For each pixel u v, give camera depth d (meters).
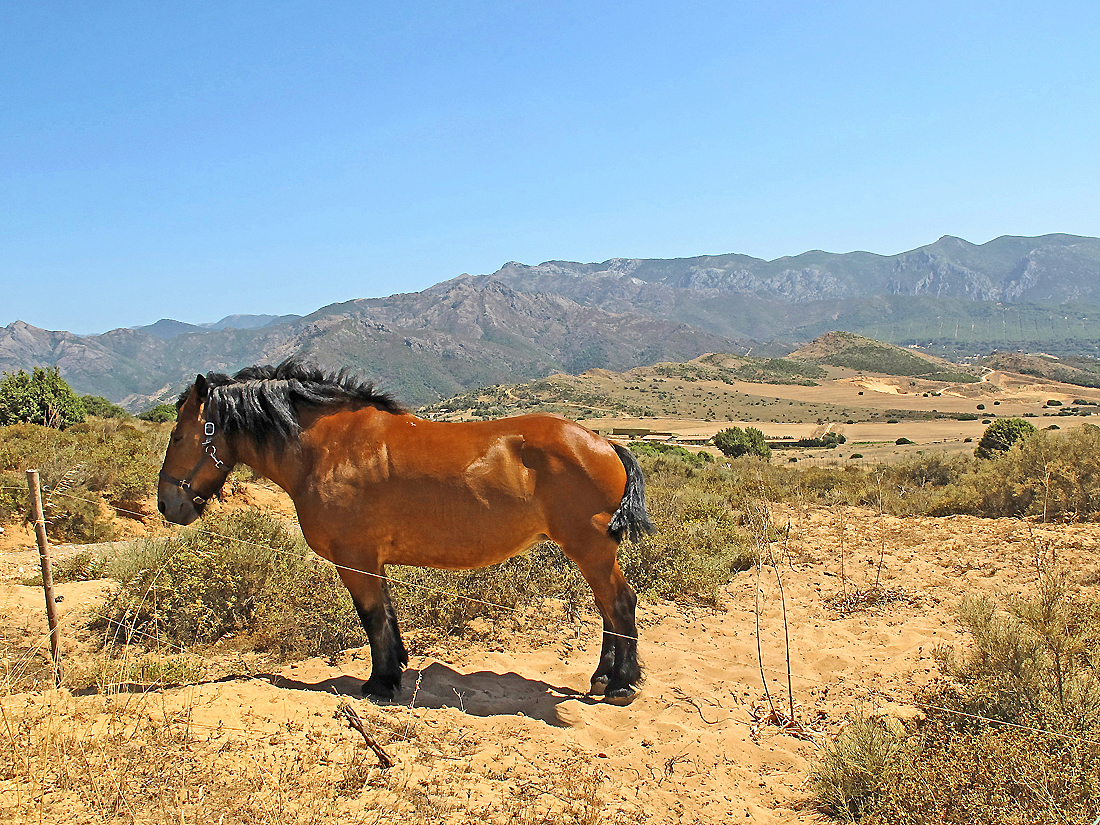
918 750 4.51
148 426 29.23
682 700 5.94
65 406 25.62
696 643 7.35
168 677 5.73
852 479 21.19
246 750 4.09
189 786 3.61
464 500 5.52
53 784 3.52
